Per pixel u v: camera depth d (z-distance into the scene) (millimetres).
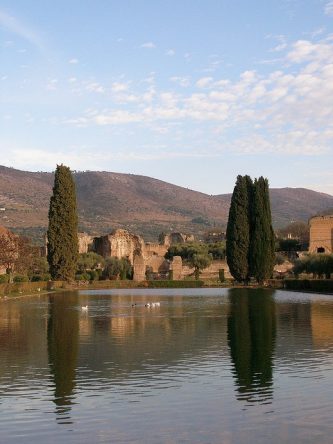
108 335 27859
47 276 86625
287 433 12727
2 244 74250
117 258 116125
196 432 12859
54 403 15109
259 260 86875
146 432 12898
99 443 12336
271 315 38031
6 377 18031
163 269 124375
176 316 38094
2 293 61656
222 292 73688
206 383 17031
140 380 17500
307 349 22922
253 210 87750
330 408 14391
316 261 81375
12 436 12781
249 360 20547
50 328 31016
